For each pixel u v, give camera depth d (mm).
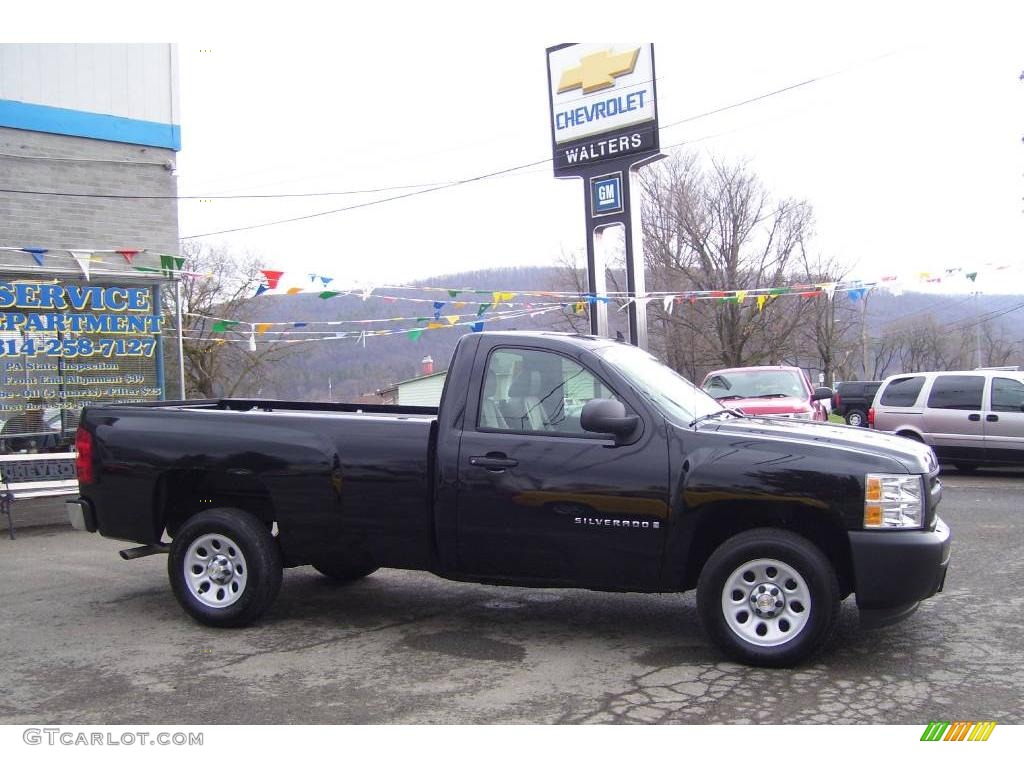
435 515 5664
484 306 14125
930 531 4980
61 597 7051
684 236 37438
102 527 6402
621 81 19656
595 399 5531
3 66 11609
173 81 13008
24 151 11789
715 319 36375
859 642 5543
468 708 4512
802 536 5191
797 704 4508
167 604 6805
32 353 11523
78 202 12188
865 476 4910
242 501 6617
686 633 5832
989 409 14055
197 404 7406
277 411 7043
